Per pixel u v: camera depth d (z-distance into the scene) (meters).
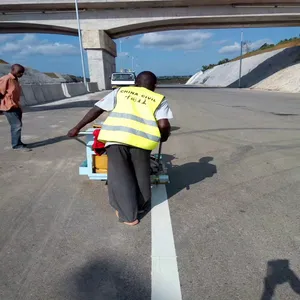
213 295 1.89
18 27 36.16
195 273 2.10
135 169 2.80
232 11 31.23
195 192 3.54
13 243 2.46
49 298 1.86
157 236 2.57
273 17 32.03
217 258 2.26
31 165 4.60
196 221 2.84
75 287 1.96
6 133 7.14
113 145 2.68
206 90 32.31
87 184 3.79
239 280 2.02
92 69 35.59
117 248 2.40
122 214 2.74
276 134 6.84
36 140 6.33
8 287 1.95
